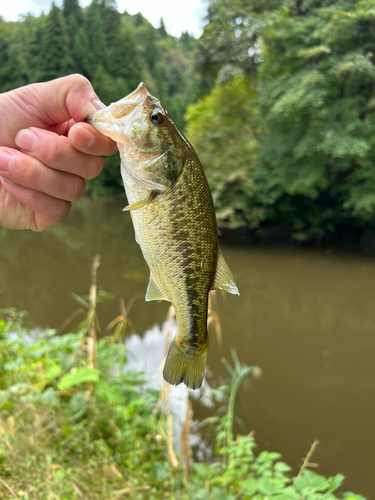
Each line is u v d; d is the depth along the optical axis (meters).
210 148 3.79
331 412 1.11
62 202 0.32
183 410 0.99
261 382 1.26
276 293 2.24
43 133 0.29
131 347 1.33
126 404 0.73
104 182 7.79
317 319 1.87
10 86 7.32
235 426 1.03
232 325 1.76
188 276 0.33
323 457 0.93
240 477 0.67
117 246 3.47
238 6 4.32
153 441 0.68
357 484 0.86
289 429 1.03
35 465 0.52
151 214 0.32
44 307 1.79
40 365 0.69
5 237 3.84
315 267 2.75
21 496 0.47
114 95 7.84
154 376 1.04
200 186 0.33
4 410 0.60
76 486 0.50
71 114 0.31
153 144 0.31
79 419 0.65
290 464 0.91
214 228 0.34
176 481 0.59
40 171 0.29
